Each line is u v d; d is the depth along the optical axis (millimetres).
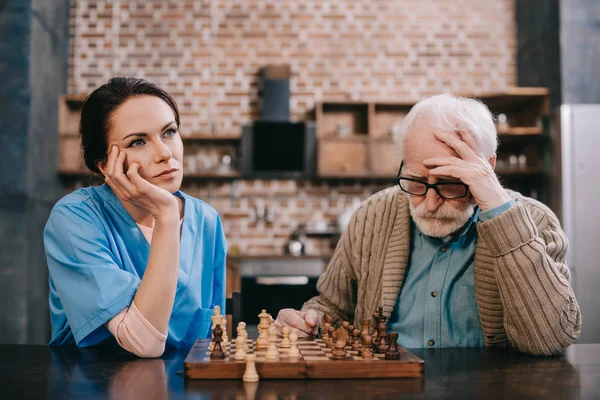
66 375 947
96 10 5504
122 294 1118
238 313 1463
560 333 1141
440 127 1232
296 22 5582
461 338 1375
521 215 1159
